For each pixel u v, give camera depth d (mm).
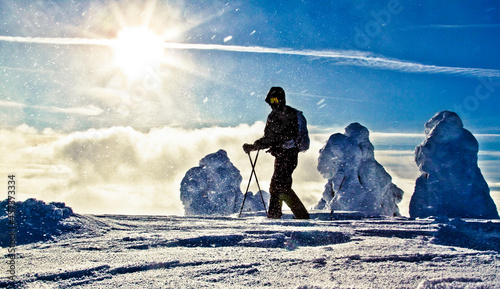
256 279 1910
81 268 2076
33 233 3172
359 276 1947
